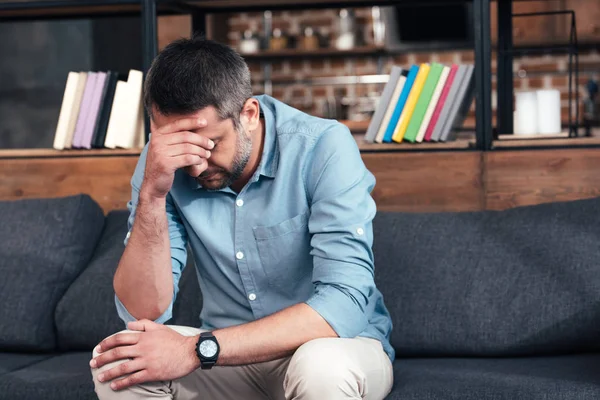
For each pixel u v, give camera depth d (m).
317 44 6.69
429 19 6.48
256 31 6.87
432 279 2.32
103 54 5.30
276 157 1.93
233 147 1.77
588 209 2.36
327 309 1.74
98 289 2.51
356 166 1.89
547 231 2.33
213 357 1.69
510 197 2.65
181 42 1.77
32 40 5.27
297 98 6.87
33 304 2.52
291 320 1.73
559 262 2.27
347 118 6.54
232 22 6.91
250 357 1.71
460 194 2.68
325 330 1.74
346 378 1.62
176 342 1.72
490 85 2.67
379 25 6.59
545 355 2.24
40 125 5.29
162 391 1.76
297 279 1.94
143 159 2.05
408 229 2.44
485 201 2.67
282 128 1.94
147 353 1.70
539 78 6.37
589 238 2.29
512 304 2.24
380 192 2.73
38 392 2.07
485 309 2.25
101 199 2.88
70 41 5.28
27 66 5.28
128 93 2.88
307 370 1.62
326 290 1.77
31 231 2.62
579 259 2.26
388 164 2.72
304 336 1.72
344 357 1.65
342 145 1.90
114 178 2.87
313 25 6.84
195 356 1.71
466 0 2.96
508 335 2.21
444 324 2.26
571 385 1.86
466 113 2.95
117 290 1.90
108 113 2.91
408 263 2.36
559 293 2.22
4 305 2.52
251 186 1.94
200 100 1.71
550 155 2.62
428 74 2.72
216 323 2.03
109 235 2.70
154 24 2.87
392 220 2.48
